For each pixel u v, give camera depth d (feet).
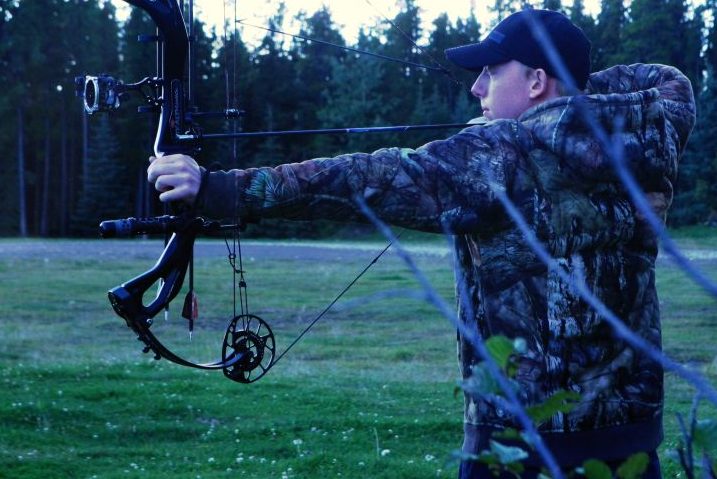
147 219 7.80
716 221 129.29
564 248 7.54
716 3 144.46
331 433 23.91
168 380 30.48
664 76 9.61
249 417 25.84
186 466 21.40
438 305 3.86
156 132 9.24
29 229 184.03
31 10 171.22
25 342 41.34
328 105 149.69
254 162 131.34
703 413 24.35
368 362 36.60
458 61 8.26
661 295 53.72
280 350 39.27
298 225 130.72
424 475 20.49
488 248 7.57
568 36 8.05
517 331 7.55
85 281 69.26
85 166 165.48
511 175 7.41
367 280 68.03
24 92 170.40
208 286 64.90
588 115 3.52
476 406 7.66
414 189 7.14
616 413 7.66
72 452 22.47
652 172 7.80
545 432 7.48
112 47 179.42
